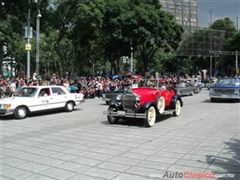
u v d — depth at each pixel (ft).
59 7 104.01
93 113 51.24
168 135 32.30
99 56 144.97
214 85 69.97
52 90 51.60
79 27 107.65
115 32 114.83
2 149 26.96
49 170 21.02
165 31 122.83
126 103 38.86
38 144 28.71
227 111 52.44
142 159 23.36
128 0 122.52
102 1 110.83
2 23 92.48
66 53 142.31
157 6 130.93
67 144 28.53
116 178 19.27
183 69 253.24
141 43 122.52
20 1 87.81
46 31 108.68
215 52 204.95
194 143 28.50
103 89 83.76
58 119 45.01
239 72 202.39
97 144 28.35
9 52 146.61
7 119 45.47
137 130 35.40
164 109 42.57
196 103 67.56
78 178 19.35
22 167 21.76
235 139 30.17
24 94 49.32
